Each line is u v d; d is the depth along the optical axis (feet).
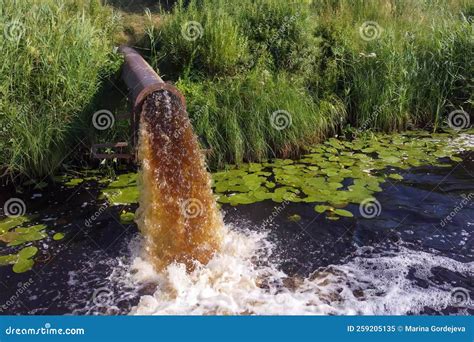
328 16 24.86
